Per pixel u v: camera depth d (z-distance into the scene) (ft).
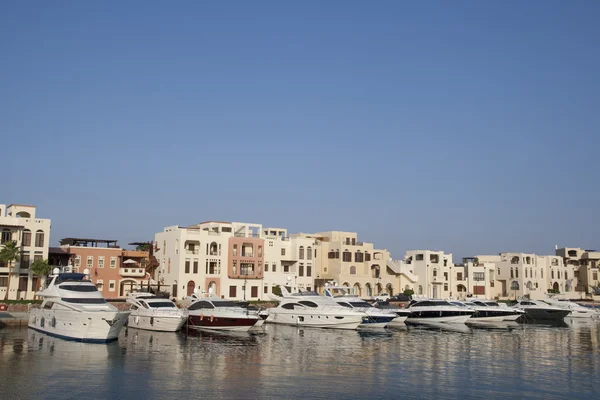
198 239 338.95
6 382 117.70
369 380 125.39
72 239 317.83
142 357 148.25
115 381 120.37
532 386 122.01
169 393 111.24
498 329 243.81
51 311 181.27
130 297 216.13
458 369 139.64
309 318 229.25
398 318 254.27
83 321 168.66
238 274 350.64
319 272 402.31
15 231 275.39
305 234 414.21
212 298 224.12
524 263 474.08
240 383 120.26
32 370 129.39
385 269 420.77
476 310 263.29
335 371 134.92
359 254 407.64
